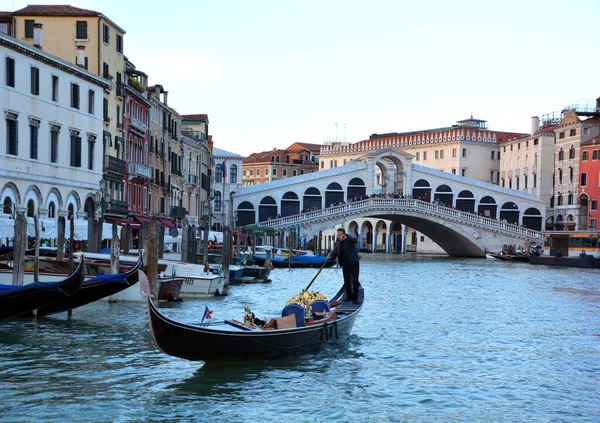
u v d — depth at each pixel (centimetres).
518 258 7550
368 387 1575
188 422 1323
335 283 4381
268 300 3164
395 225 11212
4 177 3406
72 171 4103
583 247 7056
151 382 1558
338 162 12356
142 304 2714
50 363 1706
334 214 7712
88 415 1345
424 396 1523
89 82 4306
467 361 1867
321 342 1845
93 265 2766
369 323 2466
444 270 5850
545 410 1450
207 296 3219
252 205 8269
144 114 5550
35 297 2036
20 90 3547
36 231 2352
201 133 7850
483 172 10762
